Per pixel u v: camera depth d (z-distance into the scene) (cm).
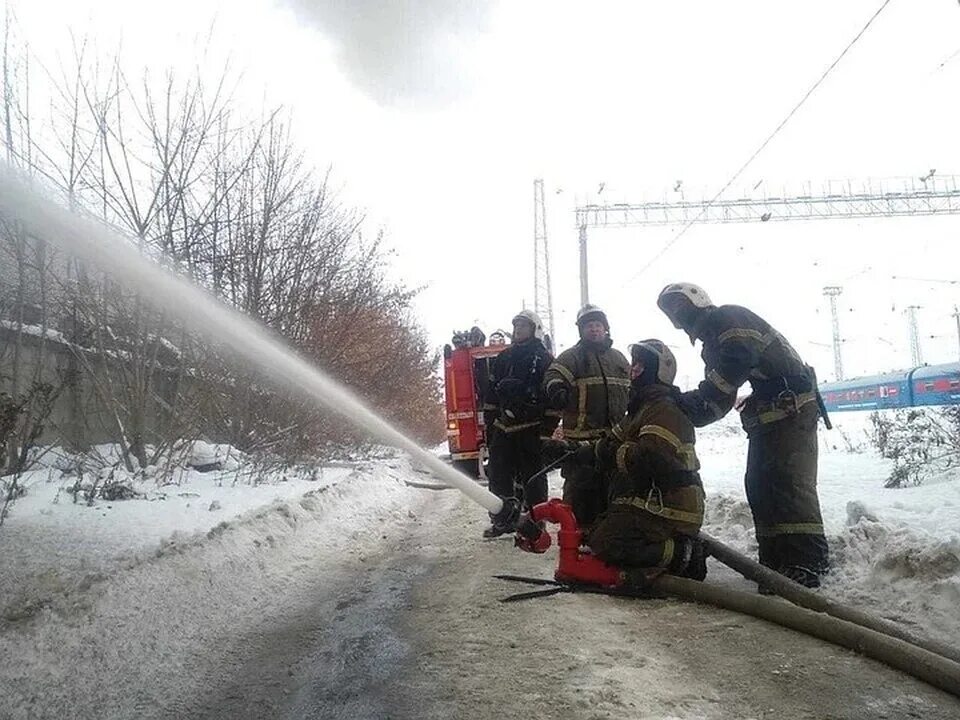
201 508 589
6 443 471
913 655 318
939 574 390
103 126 703
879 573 417
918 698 300
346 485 884
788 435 448
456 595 475
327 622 428
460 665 351
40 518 492
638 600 449
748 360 437
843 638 351
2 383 603
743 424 473
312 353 941
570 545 473
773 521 446
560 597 457
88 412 709
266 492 718
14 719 277
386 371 1283
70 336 678
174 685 332
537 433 651
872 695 304
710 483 820
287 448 929
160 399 755
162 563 423
